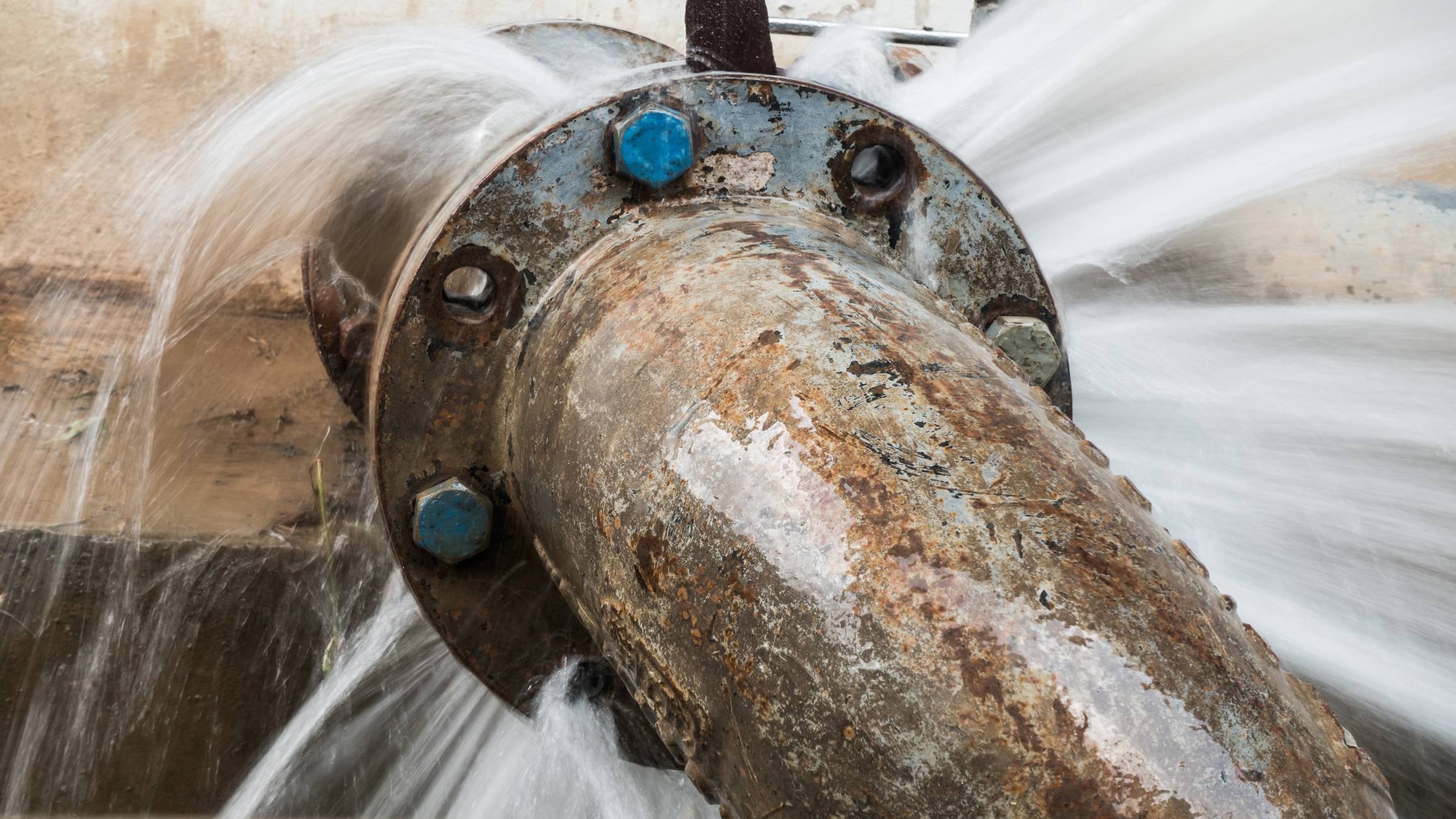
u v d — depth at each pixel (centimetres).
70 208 428
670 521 135
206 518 300
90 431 351
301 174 297
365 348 273
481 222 184
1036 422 130
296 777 291
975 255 198
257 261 409
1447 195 233
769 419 132
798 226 179
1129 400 240
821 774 114
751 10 225
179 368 392
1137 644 104
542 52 279
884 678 109
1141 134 271
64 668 287
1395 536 217
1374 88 266
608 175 188
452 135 258
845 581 115
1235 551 225
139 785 291
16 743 288
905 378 133
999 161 274
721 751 128
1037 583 108
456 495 185
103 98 432
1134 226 255
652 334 156
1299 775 100
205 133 431
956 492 118
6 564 284
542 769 233
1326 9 266
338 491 322
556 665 204
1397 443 219
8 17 426
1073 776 99
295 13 438
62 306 409
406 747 285
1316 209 235
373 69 284
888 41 322
